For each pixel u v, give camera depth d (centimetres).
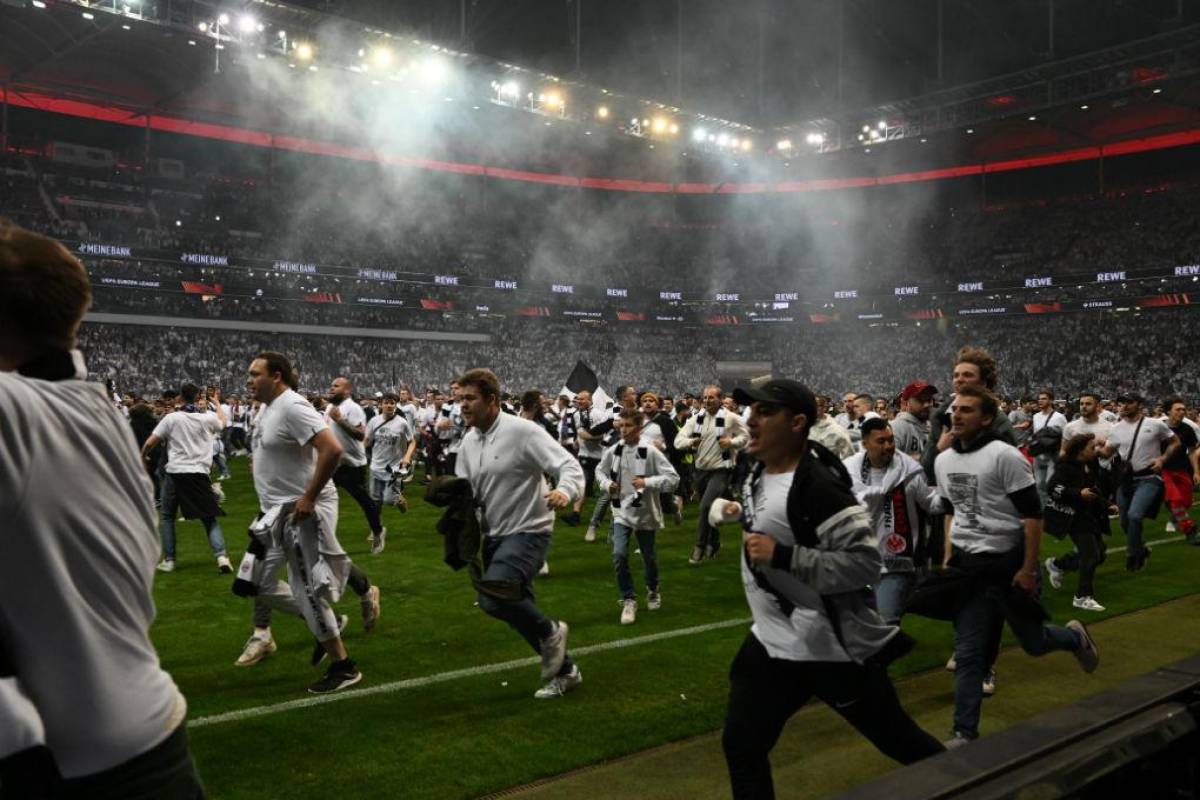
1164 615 795
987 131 4934
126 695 162
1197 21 3653
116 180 4606
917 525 562
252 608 802
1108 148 4962
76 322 173
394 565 1018
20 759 131
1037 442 875
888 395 5441
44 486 151
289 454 570
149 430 1341
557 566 1034
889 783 174
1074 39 4000
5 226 169
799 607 301
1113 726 205
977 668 456
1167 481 1184
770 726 310
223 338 4269
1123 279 4694
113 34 3700
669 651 672
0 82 4091
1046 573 962
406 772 441
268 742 480
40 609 150
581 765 453
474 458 557
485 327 5153
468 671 616
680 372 5728
